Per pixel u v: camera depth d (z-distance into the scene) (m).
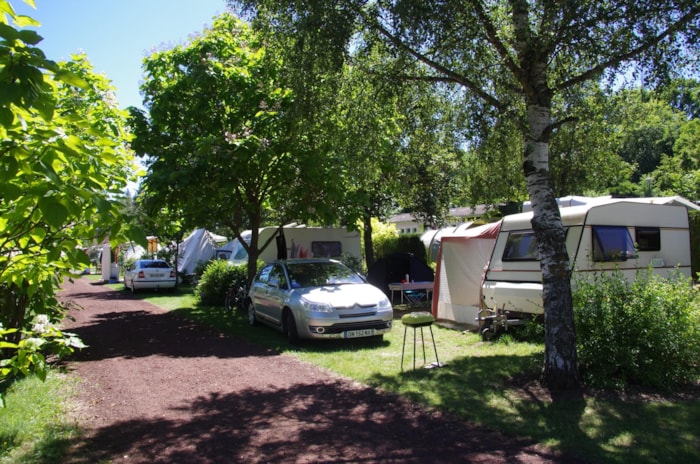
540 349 7.97
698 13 5.57
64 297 20.09
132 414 5.58
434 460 4.18
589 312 6.26
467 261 11.12
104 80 6.91
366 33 7.16
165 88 12.41
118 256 32.16
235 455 4.42
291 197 12.64
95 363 8.16
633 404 5.23
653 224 10.01
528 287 8.73
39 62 2.20
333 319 8.84
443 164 13.83
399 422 5.14
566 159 10.73
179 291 22.31
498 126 7.82
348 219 12.91
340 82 7.65
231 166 11.18
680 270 9.93
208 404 5.91
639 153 36.47
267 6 7.32
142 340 10.27
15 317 6.57
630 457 3.99
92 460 4.32
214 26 12.96
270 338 10.03
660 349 5.78
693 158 30.34
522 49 6.27
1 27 2.09
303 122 8.00
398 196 15.65
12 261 3.38
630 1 5.66
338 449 4.50
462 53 6.75
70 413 5.61
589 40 6.05
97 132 2.95
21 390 6.22
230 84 11.80
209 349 9.20
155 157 12.36
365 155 8.23
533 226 6.19
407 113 8.47
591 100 8.32
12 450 4.49
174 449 4.56
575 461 4.02
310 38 6.94
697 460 3.90
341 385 6.59
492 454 4.24
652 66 6.10
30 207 3.04
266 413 5.55
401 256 15.91
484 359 7.54
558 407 5.25
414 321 7.09
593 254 8.87
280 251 16.39
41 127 2.67
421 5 6.01
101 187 3.14
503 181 10.65
